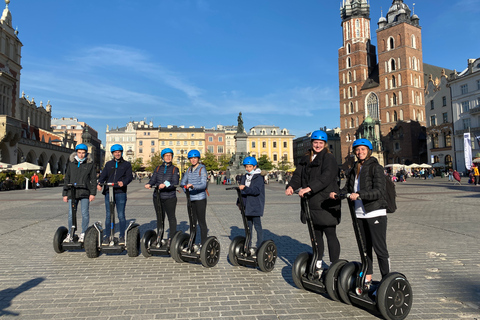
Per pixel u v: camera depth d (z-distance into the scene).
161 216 6.43
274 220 11.59
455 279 5.15
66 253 7.03
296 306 4.21
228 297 4.54
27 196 23.59
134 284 5.07
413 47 72.12
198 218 6.59
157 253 6.39
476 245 7.33
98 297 4.54
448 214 12.09
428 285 4.89
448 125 54.78
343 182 42.19
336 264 4.35
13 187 33.62
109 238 6.54
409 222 10.45
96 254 6.59
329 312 4.03
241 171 46.09
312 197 4.61
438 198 18.19
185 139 113.44
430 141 58.88
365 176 4.19
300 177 4.96
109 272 5.69
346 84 82.88
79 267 6.00
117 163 6.96
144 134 112.19
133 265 6.13
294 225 10.50
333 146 112.69
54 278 5.36
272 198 21.23
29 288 4.89
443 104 56.38
